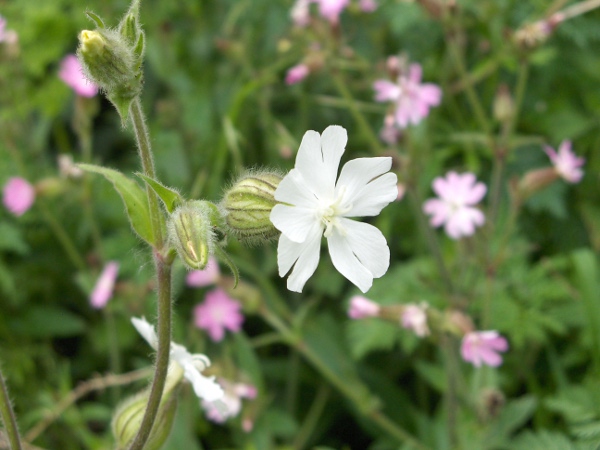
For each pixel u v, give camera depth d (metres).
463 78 0.21
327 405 0.23
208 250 0.10
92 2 0.27
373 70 0.24
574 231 0.23
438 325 0.17
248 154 0.26
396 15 0.23
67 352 0.26
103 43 0.10
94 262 0.23
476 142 0.24
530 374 0.21
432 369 0.20
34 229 0.25
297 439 0.21
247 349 0.20
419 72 0.21
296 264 0.10
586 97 0.24
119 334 0.24
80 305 0.25
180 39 0.28
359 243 0.11
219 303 0.21
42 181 0.22
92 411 0.21
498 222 0.23
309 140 0.10
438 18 0.20
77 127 0.23
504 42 0.21
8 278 0.23
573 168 0.19
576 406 0.17
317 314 0.24
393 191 0.11
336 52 0.22
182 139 0.25
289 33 0.25
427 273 0.21
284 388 0.23
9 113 0.25
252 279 0.25
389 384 0.22
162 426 0.13
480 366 0.19
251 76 0.24
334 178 0.10
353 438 0.23
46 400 0.21
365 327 0.21
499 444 0.18
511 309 0.20
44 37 0.27
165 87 0.29
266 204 0.11
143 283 0.23
